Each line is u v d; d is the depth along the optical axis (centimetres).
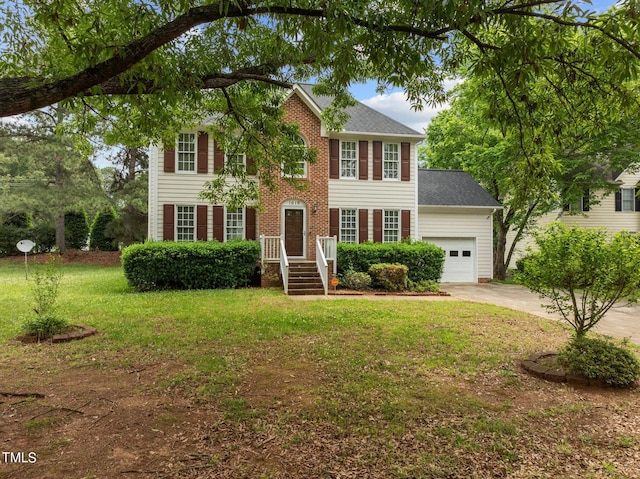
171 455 323
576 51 480
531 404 435
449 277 1848
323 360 568
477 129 1938
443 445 346
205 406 415
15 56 491
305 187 992
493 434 366
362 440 351
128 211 2500
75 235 2739
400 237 1697
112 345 631
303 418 390
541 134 586
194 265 1325
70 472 297
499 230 2091
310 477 296
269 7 389
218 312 898
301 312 912
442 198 1852
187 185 1509
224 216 1537
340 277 1446
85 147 870
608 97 514
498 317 895
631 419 401
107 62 367
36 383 474
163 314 870
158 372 513
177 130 876
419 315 898
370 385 476
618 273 485
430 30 396
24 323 673
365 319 841
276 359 569
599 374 481
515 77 424
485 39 499
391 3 417
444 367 546
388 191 1689
